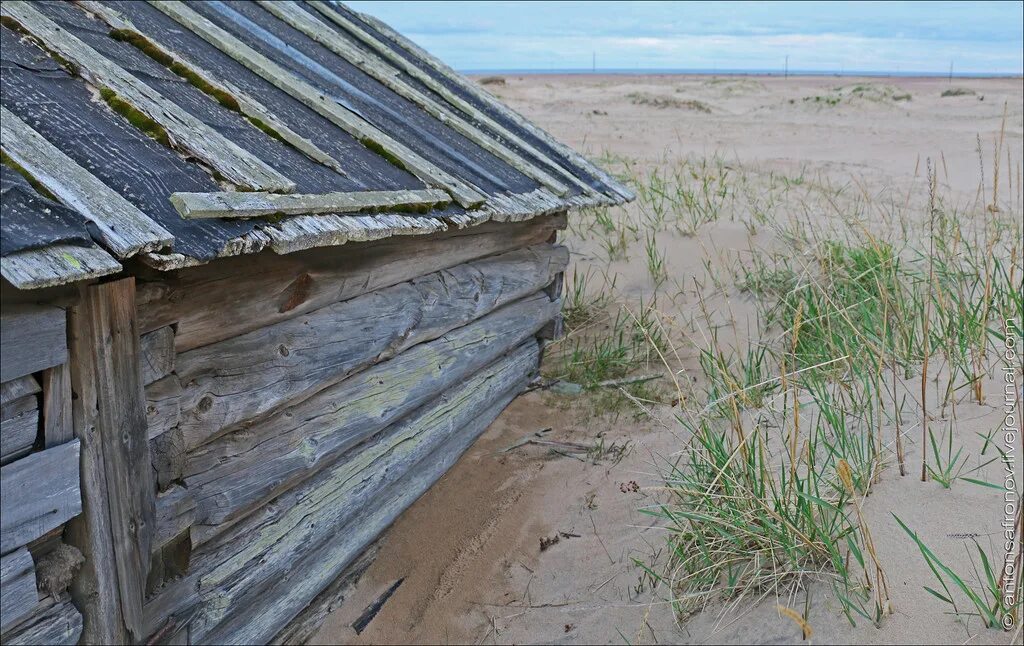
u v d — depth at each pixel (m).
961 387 3.16
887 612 2.24
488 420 4.33
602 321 5.45
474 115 4.59
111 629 2.11
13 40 2.41
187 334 2.25
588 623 2.82
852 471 2.86
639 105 18.56
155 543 2.21
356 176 2.79
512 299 4.24
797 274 5.06
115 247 1.72
